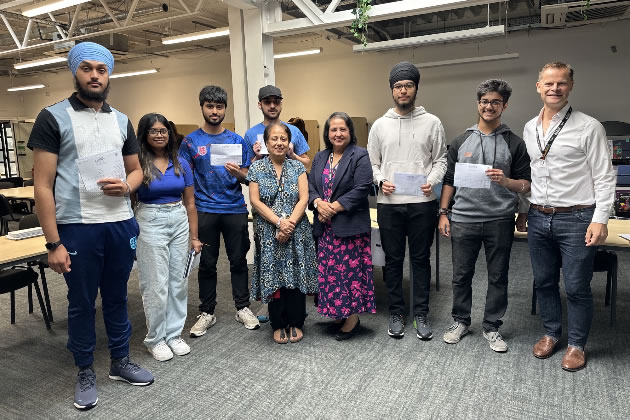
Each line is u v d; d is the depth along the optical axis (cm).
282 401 211
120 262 209
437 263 372
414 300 275
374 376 231
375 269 427
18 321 324
